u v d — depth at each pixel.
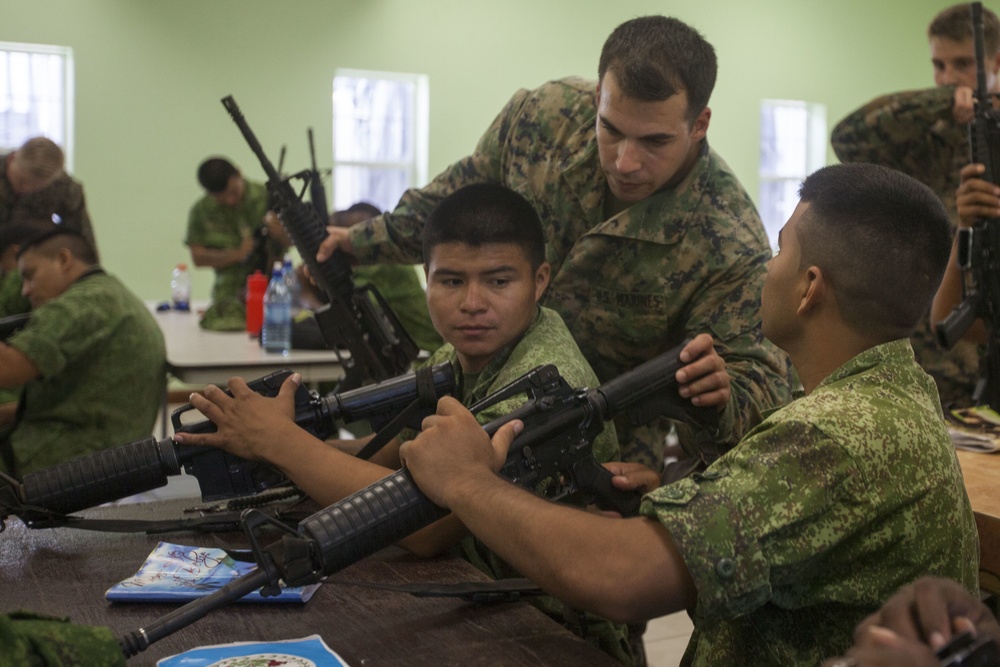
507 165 1.98
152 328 3.02
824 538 0.93
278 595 1.12
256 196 5.50
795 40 7.96
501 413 1.32
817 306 1.07
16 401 3.29
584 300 1.87
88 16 6.16
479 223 1.44
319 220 2.08
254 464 1.38
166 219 6.44
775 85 7.95
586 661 1.03
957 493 1.00
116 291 2.89
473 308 1.45
